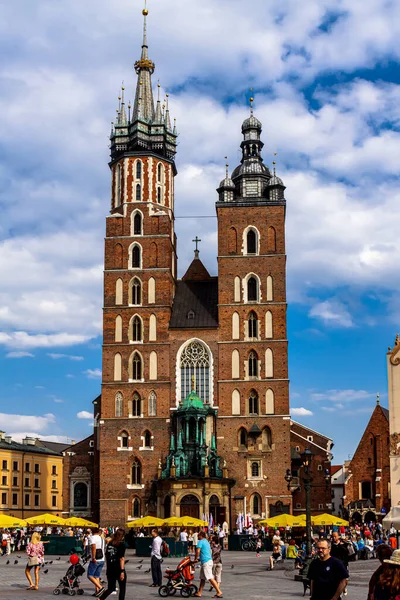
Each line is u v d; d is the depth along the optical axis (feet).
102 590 121.39
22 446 483.92
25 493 474.90
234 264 361.10
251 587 147.13
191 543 226.99
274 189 369.09
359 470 413.59
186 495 324.80
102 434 346.33
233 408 345.51
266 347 350.43
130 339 356.38
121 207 372.38
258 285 357.82
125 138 384.06
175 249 393.09
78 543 265.95
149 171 374.43
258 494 335.67
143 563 221.05
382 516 384.68
